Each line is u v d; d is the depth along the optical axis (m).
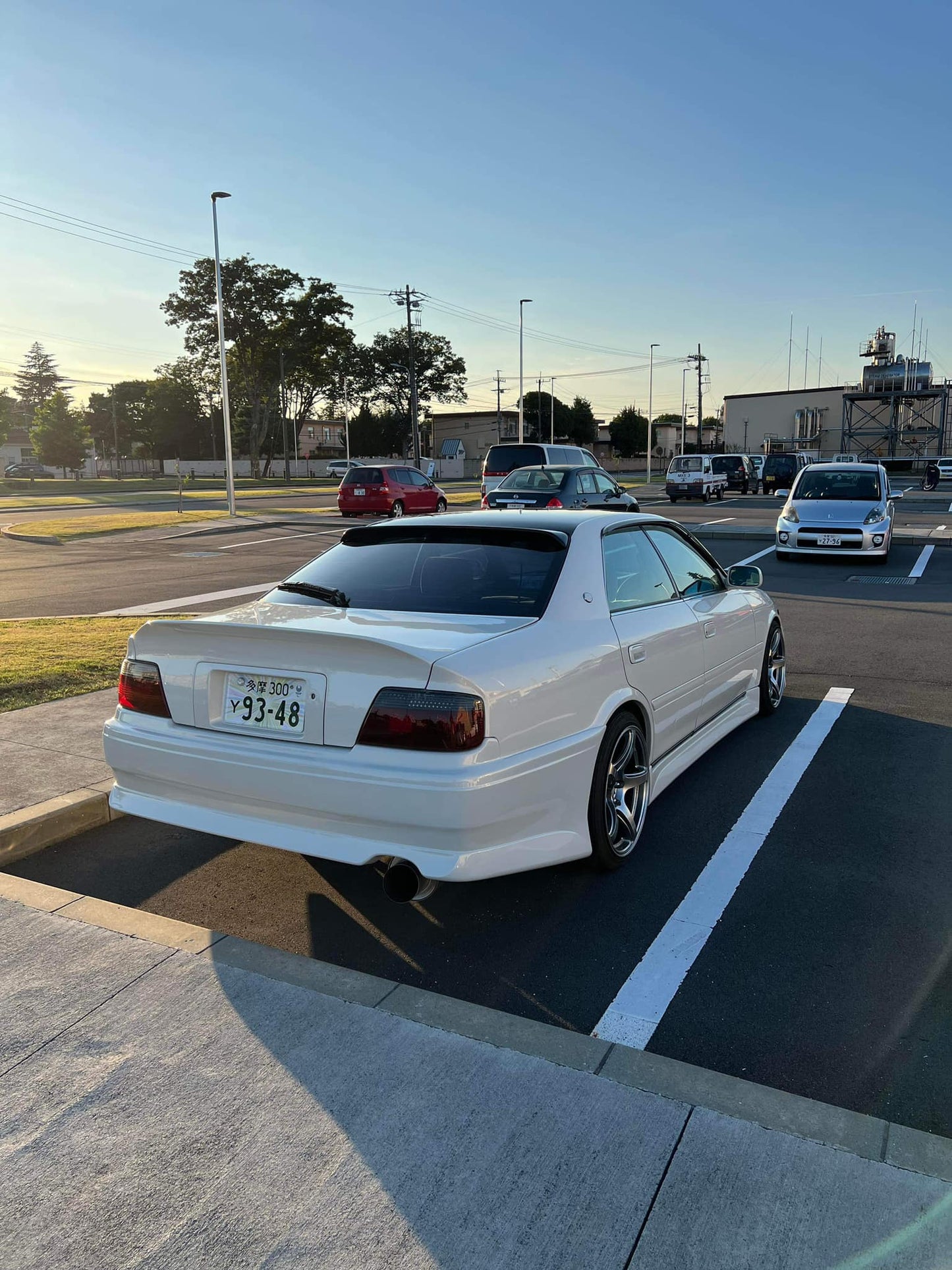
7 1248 1.96
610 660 3.72
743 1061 2.68
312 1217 2.03
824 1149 2.20
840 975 3.13
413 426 65.12
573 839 3.51
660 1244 1.94
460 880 2.99
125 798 3.60
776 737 5.84
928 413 73.81
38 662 7.19
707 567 5.31
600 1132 2.27
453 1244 1.95
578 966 3.22
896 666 7.82
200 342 71.94
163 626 3.43
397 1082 2.46
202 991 2.90
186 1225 2.01
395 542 4.20
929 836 4.27
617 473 89.62
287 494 45.84
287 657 3.19
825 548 14.74
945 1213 2.01
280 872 4.02
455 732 2.94
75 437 74.69
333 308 74.12
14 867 4.04
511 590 3.71
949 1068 2.64
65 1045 2.63
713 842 4.23
